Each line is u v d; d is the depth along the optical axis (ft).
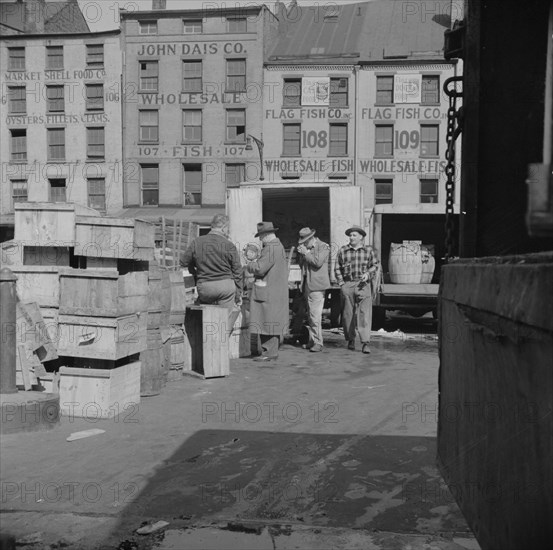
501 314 5.92
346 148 127.24
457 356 8.75
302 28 139.64
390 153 126.21
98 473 13.78
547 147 3.07
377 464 14.20
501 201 8.84
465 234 8.92
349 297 32.78
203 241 27.81
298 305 37.27
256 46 128.16
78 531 10.81
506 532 6.04
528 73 8.66
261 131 129.08
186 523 11.09
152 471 13.88
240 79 129.90
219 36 129.18
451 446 9.30
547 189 2.90
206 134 130.62
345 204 44.14
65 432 16.99
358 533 10.57
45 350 18.90
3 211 135.23
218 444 15.89
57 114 133.80
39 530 10.85
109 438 16.47
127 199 132.67
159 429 17.29
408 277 45.68
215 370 24.86
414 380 24.41
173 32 130.21
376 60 124.88
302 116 127.75
